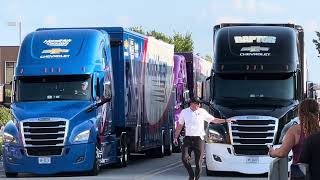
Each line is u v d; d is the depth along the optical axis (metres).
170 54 47.22
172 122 47.50
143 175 30.48
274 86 30.94
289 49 31.39
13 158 30.38
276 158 11.92
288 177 11.88
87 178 29.02
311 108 12.20
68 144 30.03
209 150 29.75
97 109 31.34
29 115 30.38
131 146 37.06
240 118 29.39
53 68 31.39
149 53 40.53
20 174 32.59
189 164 26.34
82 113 30.52
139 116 37.97
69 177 29.73
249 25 33.66
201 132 26.27
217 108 30.16
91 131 30.47
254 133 29.34
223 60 31.23
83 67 31.42
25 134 30.25
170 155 46.97
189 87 57.12
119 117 34.69
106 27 34.97
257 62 31.00
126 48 35.34
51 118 30.12
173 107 47.91
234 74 31.11
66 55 31.78
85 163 30.20
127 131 36.81
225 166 29.44
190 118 26.22
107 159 32.81
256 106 30.28
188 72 57.34
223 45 31.64
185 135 26.34
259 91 30.83
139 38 38.25
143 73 39.00
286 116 29.62
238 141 29.39
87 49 31.95
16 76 31.75
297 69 31.09
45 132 30.16
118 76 34.88
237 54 31.25
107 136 32.91
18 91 31.56
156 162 39.81
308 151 10.99
